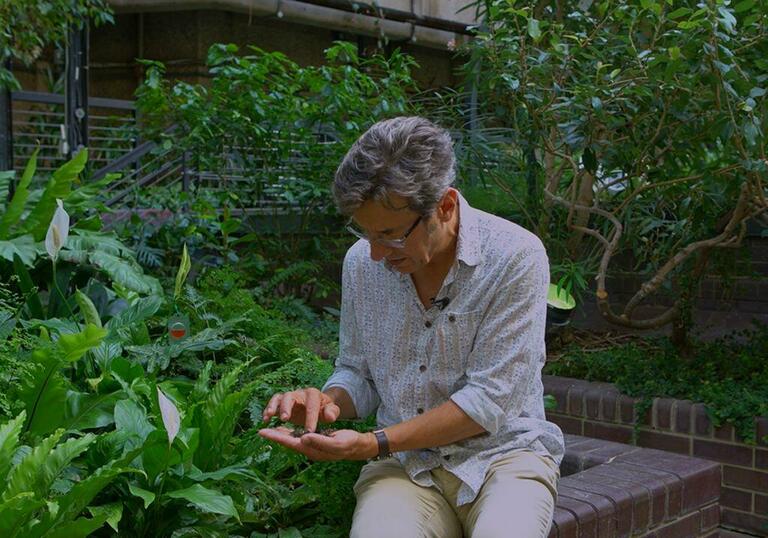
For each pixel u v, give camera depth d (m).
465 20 11.34
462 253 2.29
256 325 4.38
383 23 10.64
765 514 4.54
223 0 9.49
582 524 2.84
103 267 4.71
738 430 4.62
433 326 2.37
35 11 6.93
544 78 5.33
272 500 3.03
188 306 4.43
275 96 6.37
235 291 4.64
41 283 4.85
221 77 6.30
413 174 2.11
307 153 6.52
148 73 6.39
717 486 3.41
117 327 3.83
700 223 5.37
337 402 2.51
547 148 5.52
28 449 2.65
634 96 5.10
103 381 3.07
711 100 4.79
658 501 3.13
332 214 6.74
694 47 4.49
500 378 2.27
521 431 2.39
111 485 2.68
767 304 6.70
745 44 4.75
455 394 2.28
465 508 2.35
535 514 2.18
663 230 6.30
